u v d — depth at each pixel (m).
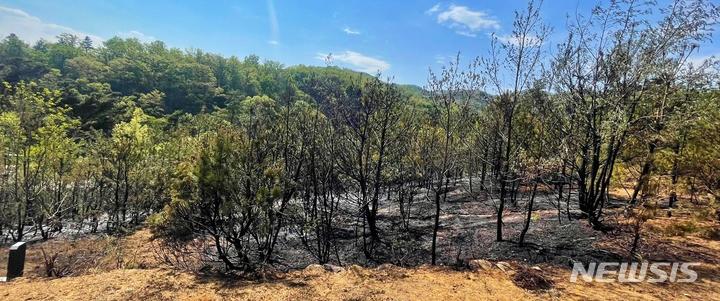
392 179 9.40
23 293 4.46
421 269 5.43
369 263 7.07
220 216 5.71
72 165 13.57
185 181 5.62
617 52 6.61
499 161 9.38
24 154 12.62
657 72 6.32
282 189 6.04
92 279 4.95
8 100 15.27
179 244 6.69
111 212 13.20
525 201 10.57
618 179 7.97
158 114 58.38
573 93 7.13
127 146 13.05
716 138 6.69
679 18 6.27
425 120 9.27
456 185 14.02
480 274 5.19
